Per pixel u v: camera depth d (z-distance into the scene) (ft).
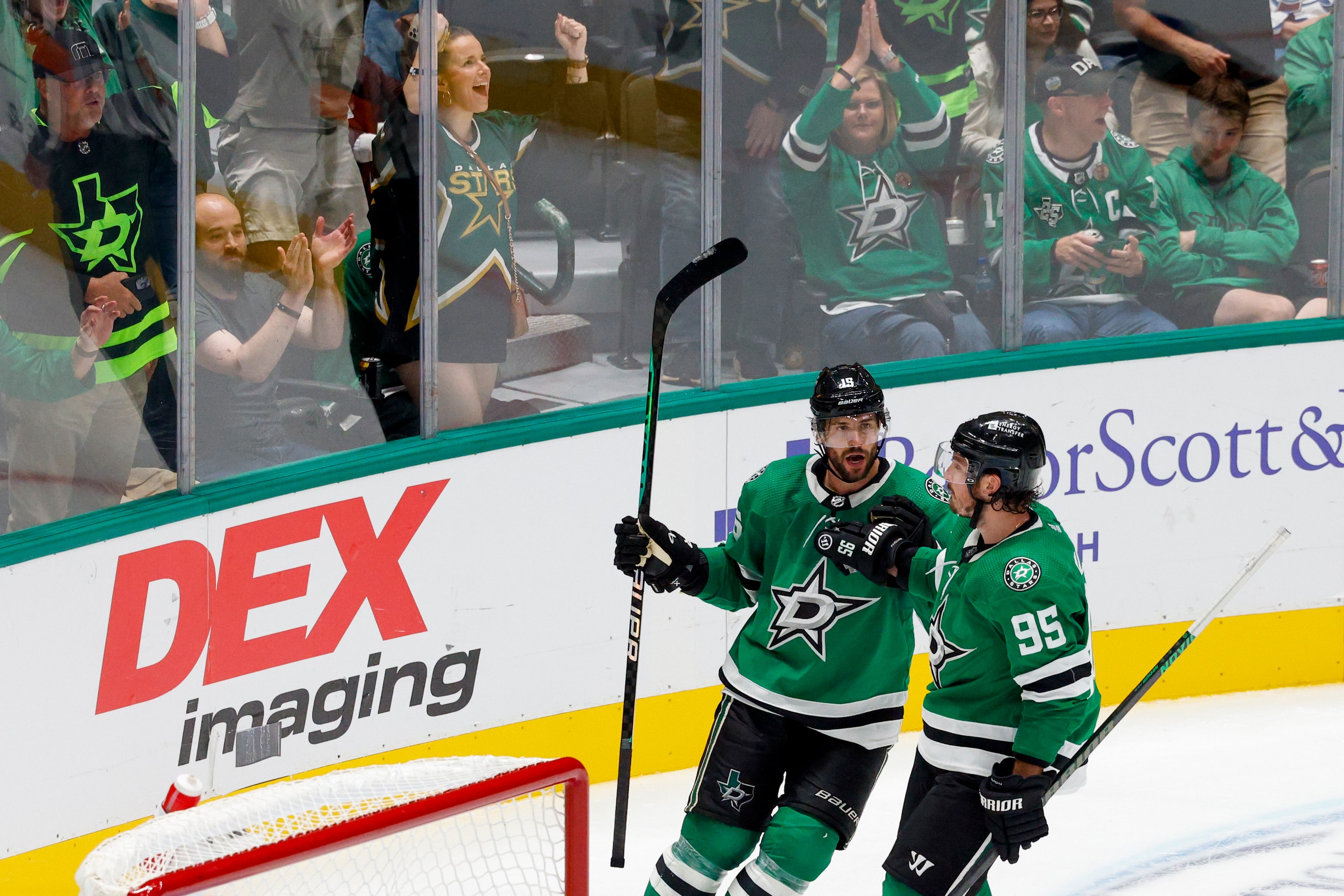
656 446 57.31
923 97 60.75
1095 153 63.98
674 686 58.03
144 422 47.88
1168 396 64.39
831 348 61.62
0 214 44.27
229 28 48.47
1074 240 64.44
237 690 48.96
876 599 38.52
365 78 51.39
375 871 38.04
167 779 47.29
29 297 45.06
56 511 46.32
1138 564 64.59
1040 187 63.62
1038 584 33.81
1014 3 61.36
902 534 37.58
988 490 34.40
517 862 36.52
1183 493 64.85
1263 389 65.36
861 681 38.99
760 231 59.52
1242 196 66.13
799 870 37.96
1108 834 52.13
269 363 50.90
